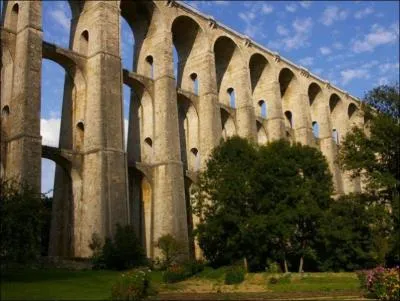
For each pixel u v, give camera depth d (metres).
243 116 60.22
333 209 41.75
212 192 40.94
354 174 44.72
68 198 42.31
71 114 44.59
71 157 41.44
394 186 39.81
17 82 38.81
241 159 41.84
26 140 36.69
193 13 56.09
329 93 78.69
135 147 50.78
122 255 36.38
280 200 40.47
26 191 29.58
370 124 43.59
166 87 49.56
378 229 39.84
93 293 23.05
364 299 23.83
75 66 44.09
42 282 26.39
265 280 33.16
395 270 24.20
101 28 44.19
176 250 41.88
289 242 42.88
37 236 29.41
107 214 39.62
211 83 55.81
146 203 48.47
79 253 40.34
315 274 36.75
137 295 22.45
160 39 51.50
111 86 43.34
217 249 41.97
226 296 25.19
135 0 51.75
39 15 40.25
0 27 39.88
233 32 61.59
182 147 56.53
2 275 28.86
